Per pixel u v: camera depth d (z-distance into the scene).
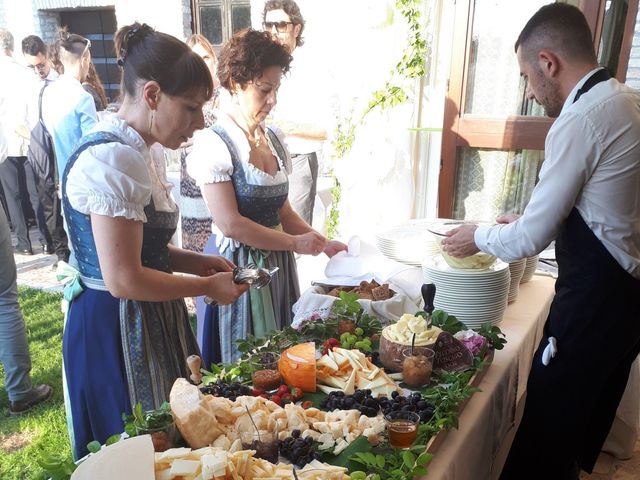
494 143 3.31
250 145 1.97
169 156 4.31
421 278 2.02
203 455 0.91
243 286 1.59
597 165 1.49
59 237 4.79
